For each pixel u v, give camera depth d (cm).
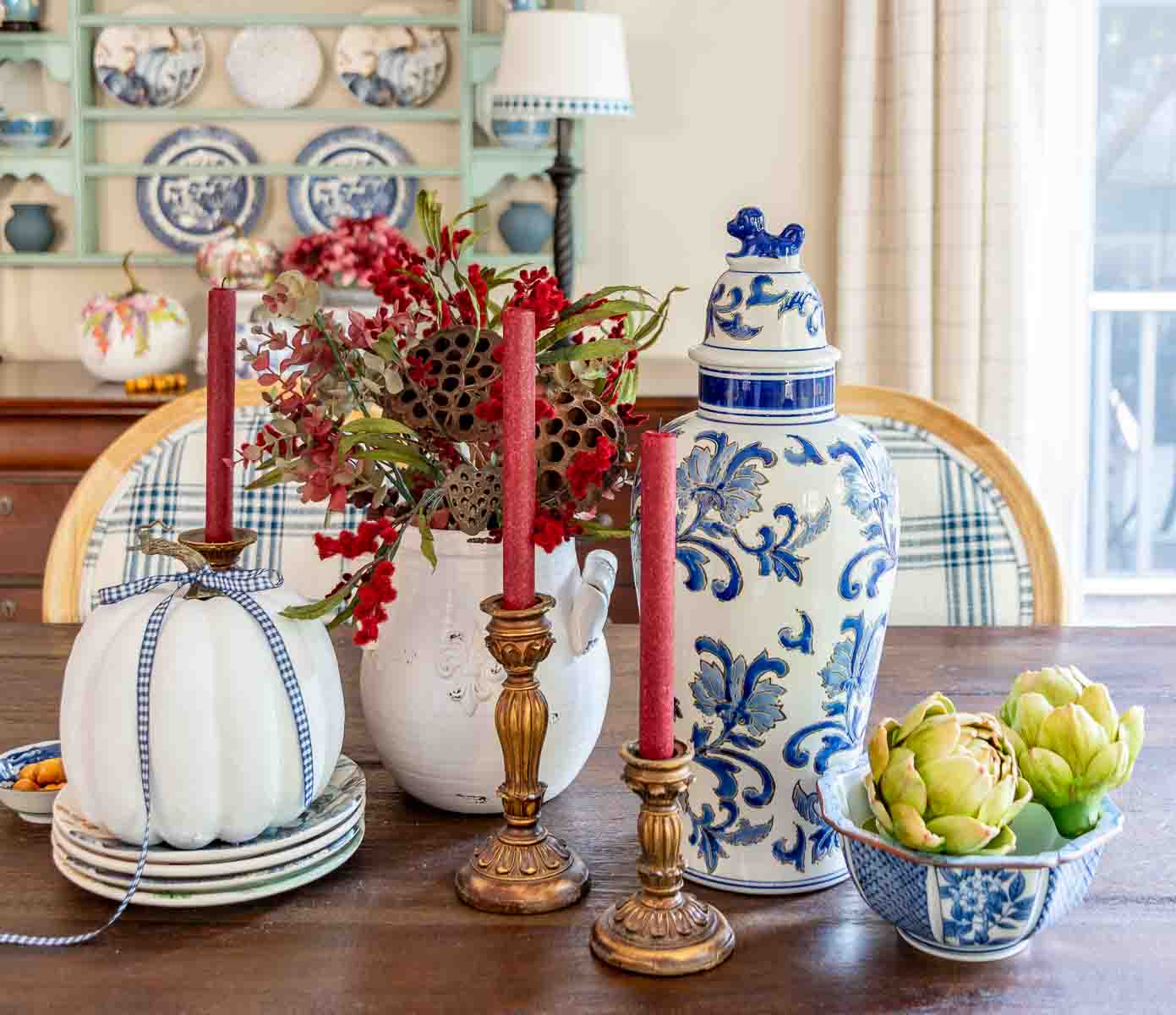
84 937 78
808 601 81
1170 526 352
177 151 307
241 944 78
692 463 83
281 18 295
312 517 154
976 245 293
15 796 92
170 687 78
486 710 89
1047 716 77
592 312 86
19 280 311
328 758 84
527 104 260
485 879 82
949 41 288
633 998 73
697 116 308
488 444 86
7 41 297
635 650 132
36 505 251
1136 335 343
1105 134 333
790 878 85
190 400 155
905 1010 72
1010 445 300
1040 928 75
